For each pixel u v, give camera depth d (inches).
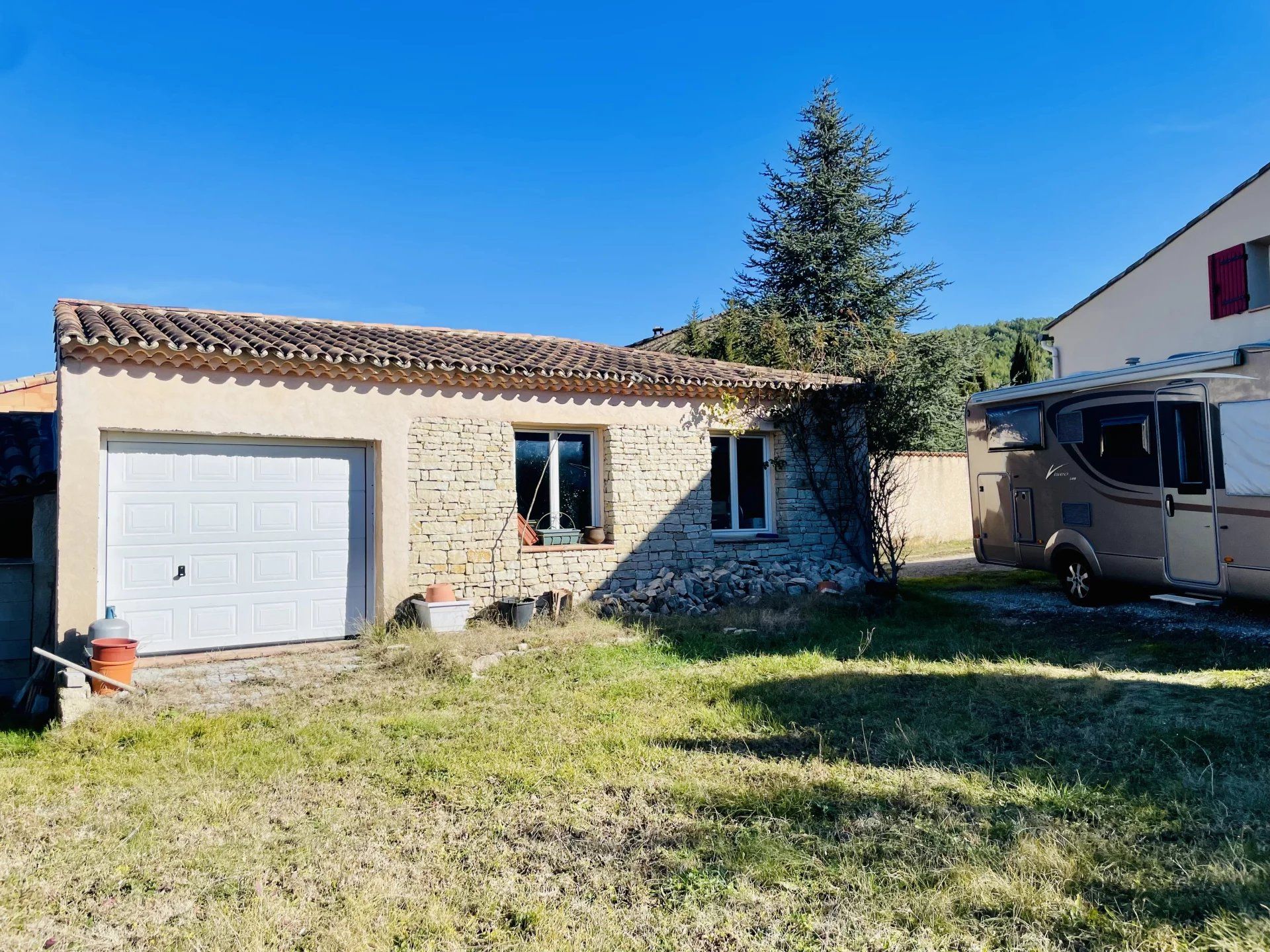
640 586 434.0
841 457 518.6
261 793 191.0
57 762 218.8
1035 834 147.3
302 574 361.4
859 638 350.6
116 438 324.5
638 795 180.2
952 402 905.5
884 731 219.1
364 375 368.8
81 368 311.3
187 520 337.7
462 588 391.5
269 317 461.4
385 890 138.5
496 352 444.5
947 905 124.5
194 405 331.9
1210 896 122.5
